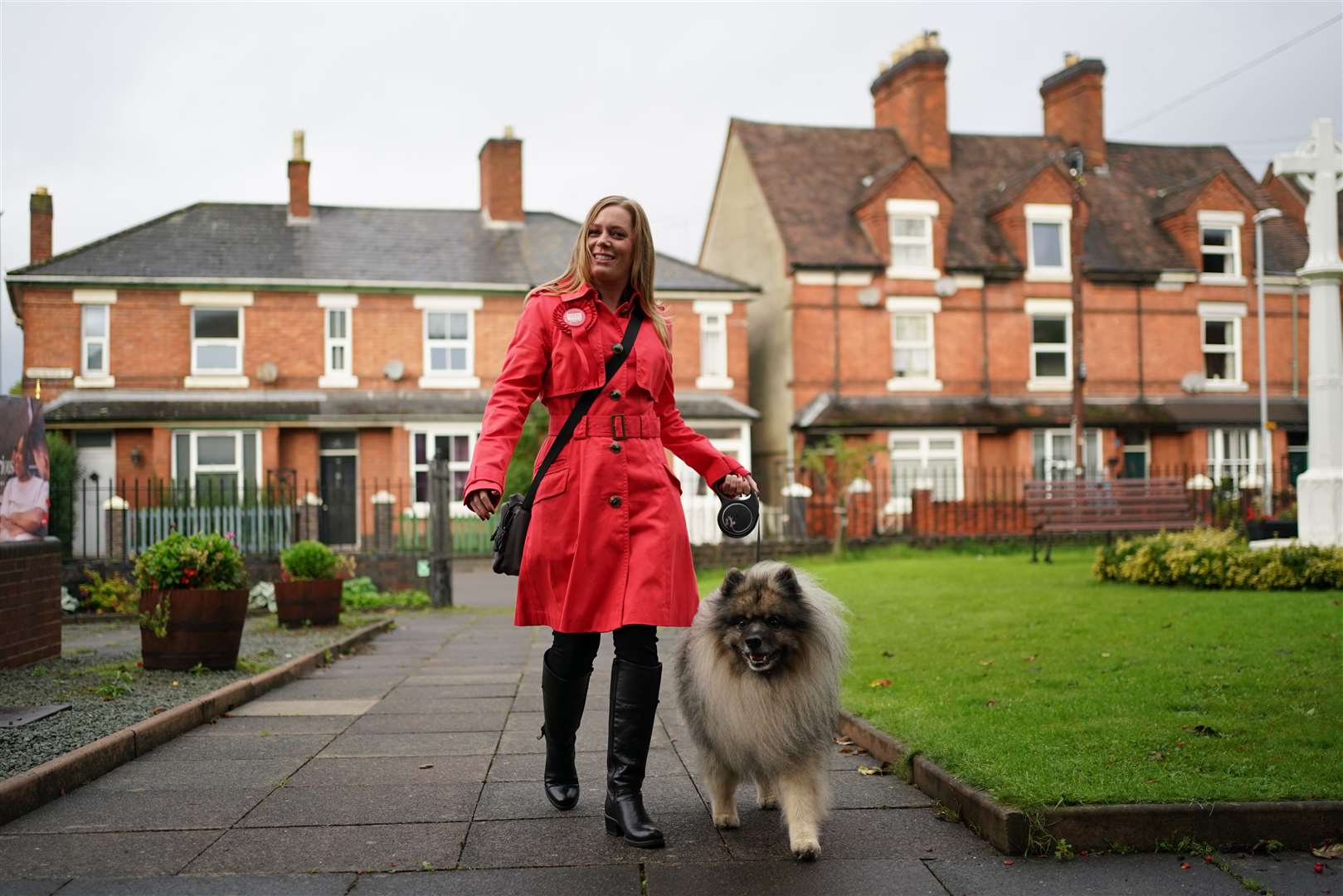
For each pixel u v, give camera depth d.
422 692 7.37
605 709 6.66
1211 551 10.95
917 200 27.50
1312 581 10.35
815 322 27.02
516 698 7.11
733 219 30.70
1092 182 30.48
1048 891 3.43
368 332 25.95
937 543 21.06
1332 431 11.72
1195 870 3.59
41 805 4.41
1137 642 7.48
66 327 24.42
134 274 24.62
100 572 14.02
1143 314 28.66
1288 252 30.34
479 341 26.55
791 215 27.92
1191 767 4.30
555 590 4.03
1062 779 4.13
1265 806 3.79
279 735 5.85
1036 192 28.25
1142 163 31.80
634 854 3.81
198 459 24.47
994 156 30.97
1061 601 10.18
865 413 26.55
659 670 4.10
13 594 7.65
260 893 3.41
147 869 3.62
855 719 5.57
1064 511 16.14
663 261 28.19
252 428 24.52
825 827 4.13
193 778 4.87
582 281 4.17
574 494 4.02
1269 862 3.65
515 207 28.58
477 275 26.61
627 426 4.08
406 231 27.86
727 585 3.97
